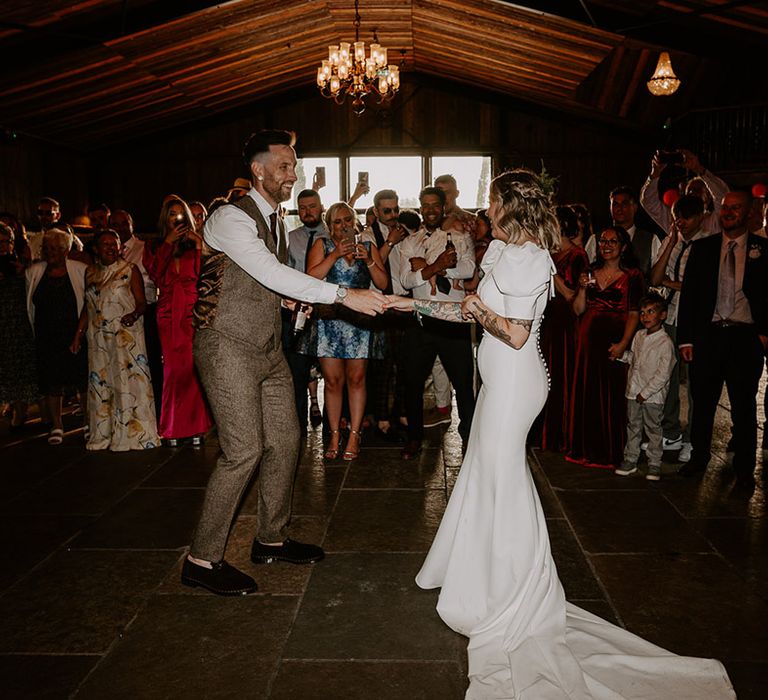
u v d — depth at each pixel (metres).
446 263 4.42
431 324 4.83
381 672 2.41
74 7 8.98
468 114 16.52
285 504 3.29
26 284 5.56
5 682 2.38
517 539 2.54
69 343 5.52
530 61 12.68
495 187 2.61
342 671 2.42
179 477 4.64
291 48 12.77
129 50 10.62
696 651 2.53
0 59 9.77
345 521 3.82
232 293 2.94
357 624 2.73
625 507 3.99
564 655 2.35
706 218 5.28
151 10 9.48
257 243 2.88
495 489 2.57
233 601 2.93
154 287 5.77
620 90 13.25
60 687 2.34
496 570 2.52
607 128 16.06
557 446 5.15
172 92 13.37
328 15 11.65
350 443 5.01
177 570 3.24
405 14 11.76
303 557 3.30
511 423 2.58
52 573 3.22
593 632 2.56
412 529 3.70
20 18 8.95
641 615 2.79
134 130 15.26
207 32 10.76
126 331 5.24
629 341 4.62
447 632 2.67
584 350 4.79
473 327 7.04
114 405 5.26
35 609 2.89
